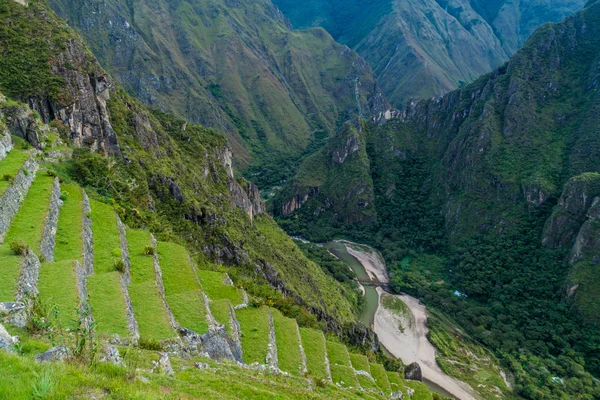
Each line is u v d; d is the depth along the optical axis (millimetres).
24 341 19453
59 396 13930
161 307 32062
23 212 35438
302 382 35031
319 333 50844
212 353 32031
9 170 38781
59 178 48125
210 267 63469
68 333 22656
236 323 40156
